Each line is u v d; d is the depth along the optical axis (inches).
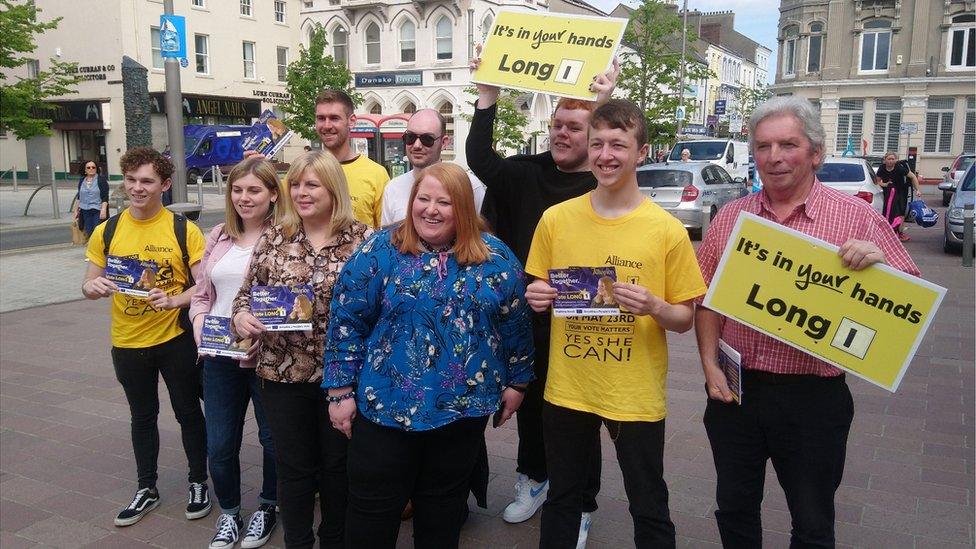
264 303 119.7
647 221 106.7
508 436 201.9
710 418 111.1
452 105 1425.9
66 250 571.8
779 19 1692.9
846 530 145.7
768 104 102.3
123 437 201.8
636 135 104.2
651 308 100.9
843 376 105.2
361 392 108.3
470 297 106.3
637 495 108.6
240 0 1448.1
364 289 109.2
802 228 102.4
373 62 1492.4
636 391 108.0
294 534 124.6
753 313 101.3
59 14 1341.0
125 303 147.2
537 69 131.2
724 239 109.3
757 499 108.7
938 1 1485.0
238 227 139.5
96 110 1333.7
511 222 143.7
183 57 411.8
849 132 1619.1
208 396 141.8
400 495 109.9
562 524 112.9
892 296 95.6
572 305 105.0
